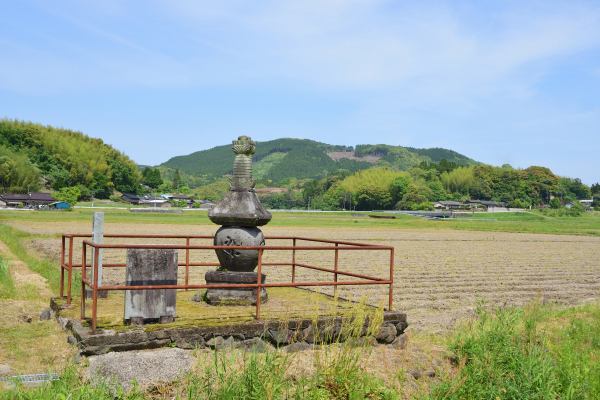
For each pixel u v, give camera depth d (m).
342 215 119.12
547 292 20.80
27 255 23.83
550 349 10.74
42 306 12.66
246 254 10.95
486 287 21.38
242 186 11.19
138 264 8.97
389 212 139.62
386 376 8.76
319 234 54.91
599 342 11.87
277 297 11.85
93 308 8.32
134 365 7.91
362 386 7.96
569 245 50.50
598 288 22.52
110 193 173.88
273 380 7.23
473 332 10.86
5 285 14.93
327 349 9.34
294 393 7.57
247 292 10.92
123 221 64.81
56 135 181.00
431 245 45.91
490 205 175.50
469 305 16.98
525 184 193.62
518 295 19.66
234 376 7.41
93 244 8.38
